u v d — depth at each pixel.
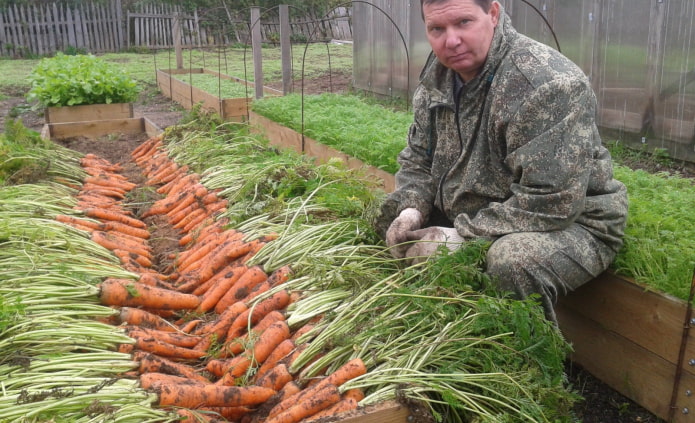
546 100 2.92
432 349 2.70
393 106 11.43
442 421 2.59
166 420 2.56
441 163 3.53
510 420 2.51
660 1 6.79
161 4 23.12
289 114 7.63
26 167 5.62
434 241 3.26
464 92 3.23
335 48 22.27
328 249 3.83
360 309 3.00
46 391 2.50
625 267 3.22
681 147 6.84
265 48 22.67
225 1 24.16
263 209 4.63
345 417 2.39
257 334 3.20
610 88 7.67
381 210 3.84
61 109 8.80
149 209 5.46
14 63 19.23
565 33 8.17
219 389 2.77
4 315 2.79
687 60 6.59
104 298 3.42
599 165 3.14
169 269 4.44
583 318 3.50
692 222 3.71
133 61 19.25
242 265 3.93
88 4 21.59
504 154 3.21
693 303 2.81
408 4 11.07
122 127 8.57
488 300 2.77
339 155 5.97
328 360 2.84
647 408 3.16
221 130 7.50
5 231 3.83
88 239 4.30
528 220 3.01
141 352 2.98
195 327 3.62
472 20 2.97
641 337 3.13
